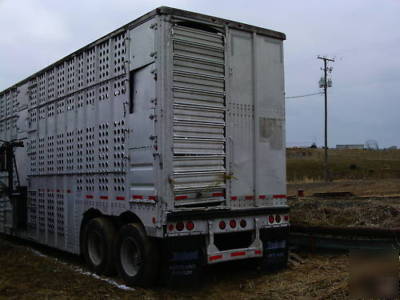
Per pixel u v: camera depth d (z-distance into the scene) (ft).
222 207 23.16
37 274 26.04
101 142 26.50
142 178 22.67
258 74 25.45
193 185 22.35
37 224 34.83
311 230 29.94
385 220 32.73
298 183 106.63
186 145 22.24
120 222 25.23
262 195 25.05
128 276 23.45
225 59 24.06
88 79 28.27
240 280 24.29
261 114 25.41
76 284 23.77
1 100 43.37
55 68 32.78
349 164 166.09
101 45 26.94
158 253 22.47
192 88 22.65
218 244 24.48
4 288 22.97
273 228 25.25
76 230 29.30
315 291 21.08
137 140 23.18
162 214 21.29
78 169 29.07
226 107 23.88
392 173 138.82
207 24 23.52
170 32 22.07
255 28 25.41
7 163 37.32
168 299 20.97
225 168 23.67
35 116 35.91
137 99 23.39
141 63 23.08
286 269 25.88
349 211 35.86
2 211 40.57
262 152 25.26
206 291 22.29
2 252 33.17
